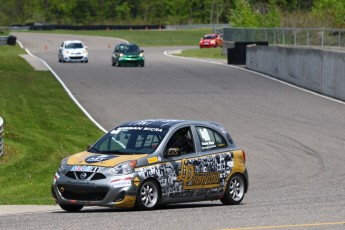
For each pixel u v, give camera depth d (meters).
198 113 80.12
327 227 26.12
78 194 31.31
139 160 31.50
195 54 162.62
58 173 31.97
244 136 67.19
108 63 136.75
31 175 51.03
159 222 27.36
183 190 32.94
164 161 32.28
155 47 199.00
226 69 123.19
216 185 34.31
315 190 42.19
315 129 70.69
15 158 55.12
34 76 110.62
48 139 63.72
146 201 31.62
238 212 30.59
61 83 104.12
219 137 35.09
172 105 85.62
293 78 105.25
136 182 31.14
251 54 122.50
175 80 108.38
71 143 62.88
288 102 88.06
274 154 59.09
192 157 33.34
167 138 32.81
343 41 114.88
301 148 61.59
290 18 159.25
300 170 52.38
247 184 35.88
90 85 102.69
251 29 144.75
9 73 111.56
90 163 31.53
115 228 25.84
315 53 97.50
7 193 44.69
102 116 78.69
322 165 54.28
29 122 72.38
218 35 194.12
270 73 114.38
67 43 139.62
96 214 30.00
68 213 30.80
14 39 179.75
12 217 29.38
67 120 75.38
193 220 27.92
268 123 74.00
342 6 152.38
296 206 32.91
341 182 46.25
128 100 89.44
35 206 35.94
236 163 35.28
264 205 33.84
